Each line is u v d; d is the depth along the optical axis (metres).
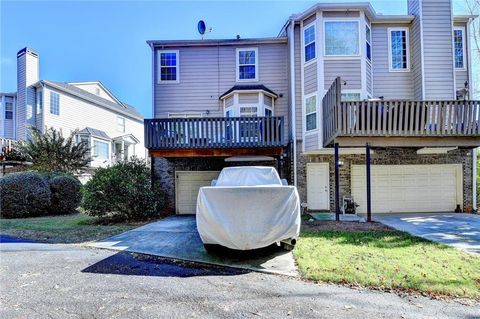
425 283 4.20
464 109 10.20
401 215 11.87
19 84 19.58
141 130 29.25
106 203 10.41
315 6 12.04
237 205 5.33
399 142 10.27
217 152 11.93
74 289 4.11
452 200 12.97
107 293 3.96
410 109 10.05
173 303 3.64
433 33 12.65
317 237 7.27
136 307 3.52
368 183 10.09
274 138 11.74
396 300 3.73
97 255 5.95
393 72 13.19
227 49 14.20
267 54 14.16
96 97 23.83
